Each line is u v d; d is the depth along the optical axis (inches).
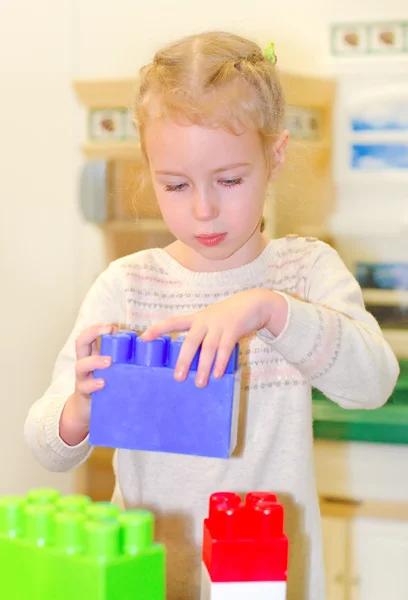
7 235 87.2
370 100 80.1
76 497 19.9
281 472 32.3
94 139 84.0
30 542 18.0
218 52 29.2
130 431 21.6
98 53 84.9
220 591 18.5
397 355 78.5
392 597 73.5
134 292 33.9
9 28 85.4
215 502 19.8
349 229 80.7
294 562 31.9
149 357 21.6
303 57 81.2
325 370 26.5
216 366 21.3
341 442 77.2
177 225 27.7
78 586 17.0
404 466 76.6
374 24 80.1
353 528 74.0
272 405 32.6
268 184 32.3
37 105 85.4
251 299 24.6
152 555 17.6
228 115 26.7
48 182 85.5
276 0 81.5
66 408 27.0
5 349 88.7
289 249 34.5
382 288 80.7
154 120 27.4
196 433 21.3
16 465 88.4
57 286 87.0
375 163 80.4
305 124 79.8
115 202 83.2
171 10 83.6
